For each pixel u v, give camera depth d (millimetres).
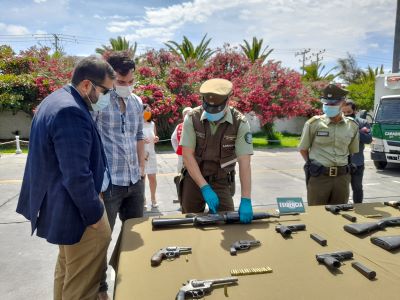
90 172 1723
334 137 3115
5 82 13844
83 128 1704
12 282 3109
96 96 1909
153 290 1355
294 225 2000
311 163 3197
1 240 4082
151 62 15781
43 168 1737
